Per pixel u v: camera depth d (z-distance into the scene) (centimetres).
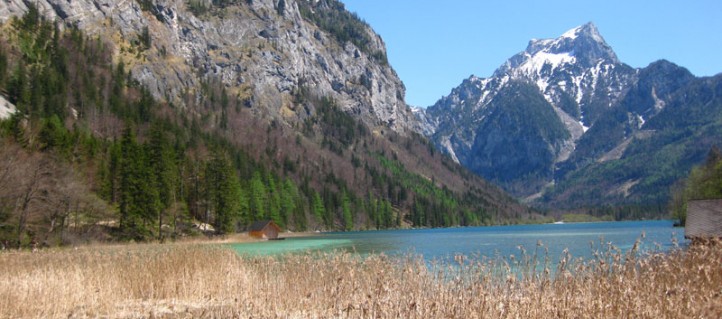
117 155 7750
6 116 10312
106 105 14675
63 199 5888
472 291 1438
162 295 2002
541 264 2577
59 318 1648
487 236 10100
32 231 5725
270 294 1802
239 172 13312
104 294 1888
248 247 6400
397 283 1570
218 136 17450
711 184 8269
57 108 12088
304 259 2412
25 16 16750
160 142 7906
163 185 7719
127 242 6631
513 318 1271
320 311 1592
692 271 1541
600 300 1289
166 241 7194
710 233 3419
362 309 1359
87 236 6144
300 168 19138
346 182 19488
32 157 5731
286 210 13112
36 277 1948
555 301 1327
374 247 6266
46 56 15200
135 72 19600
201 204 9275
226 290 1980
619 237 7744
